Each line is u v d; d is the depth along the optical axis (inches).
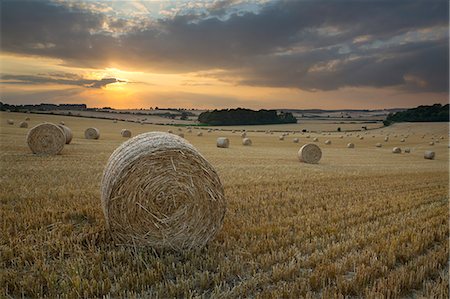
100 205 293.7
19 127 1461.6
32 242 209.5
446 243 237.3
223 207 235.5
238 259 197.2
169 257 203.0
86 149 805.2
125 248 221.8
